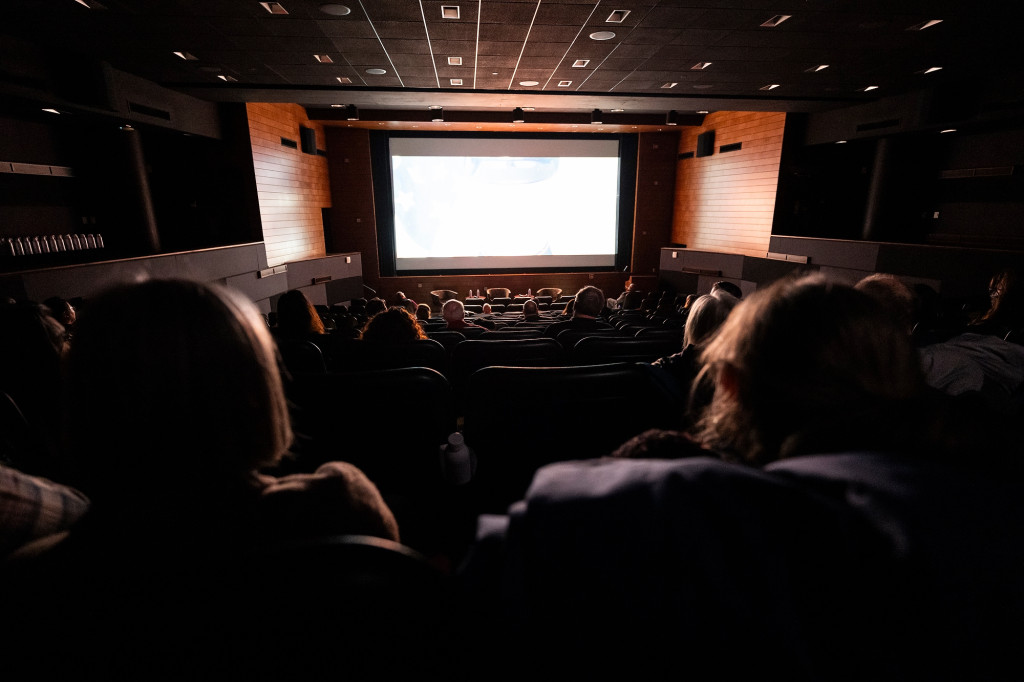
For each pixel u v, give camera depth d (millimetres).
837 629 347
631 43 5719
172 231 9008
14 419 1404
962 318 3078
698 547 344
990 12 4766
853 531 352
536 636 372
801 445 457
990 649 347
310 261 10375
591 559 359
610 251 14164
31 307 1632
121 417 519
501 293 12953
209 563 447
